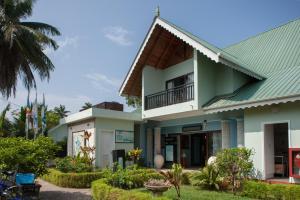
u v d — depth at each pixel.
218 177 11.27
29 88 22.98
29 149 10.31
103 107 20.28
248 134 12.43
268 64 14.91
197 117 17.12
